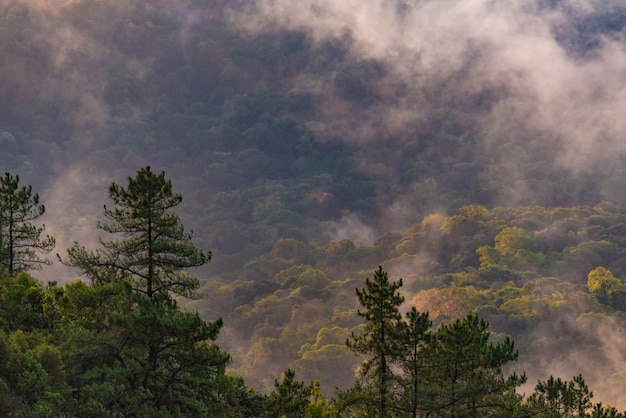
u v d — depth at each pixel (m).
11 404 57.22
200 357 59.69
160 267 65.19
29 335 67.62
